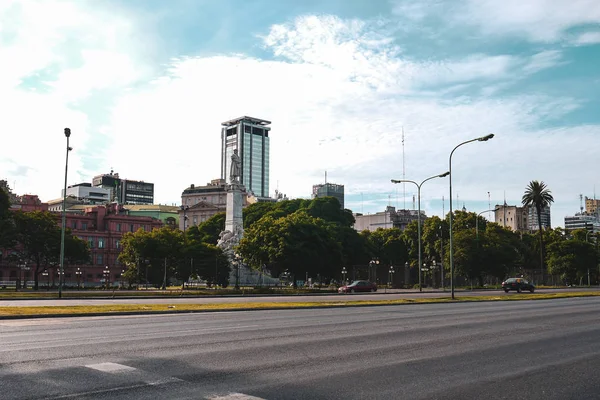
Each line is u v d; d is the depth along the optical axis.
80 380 11.55
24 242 88.81
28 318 27.05
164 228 91.25
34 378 11.70
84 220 135.25
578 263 112.56
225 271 86.06
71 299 46.84
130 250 89.38
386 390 11.05
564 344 17.89
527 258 130.12
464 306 39.00
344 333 20.17
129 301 43.59
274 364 13.59
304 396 10.48
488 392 11.07
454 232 107.56
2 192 83.94
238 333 20.00
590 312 32.28
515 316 29.05
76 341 17.42
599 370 13.47
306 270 81.31
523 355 15.55
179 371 12.61
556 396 10.88
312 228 83.19
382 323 24.39
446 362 14.23
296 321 25.30
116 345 16.56
